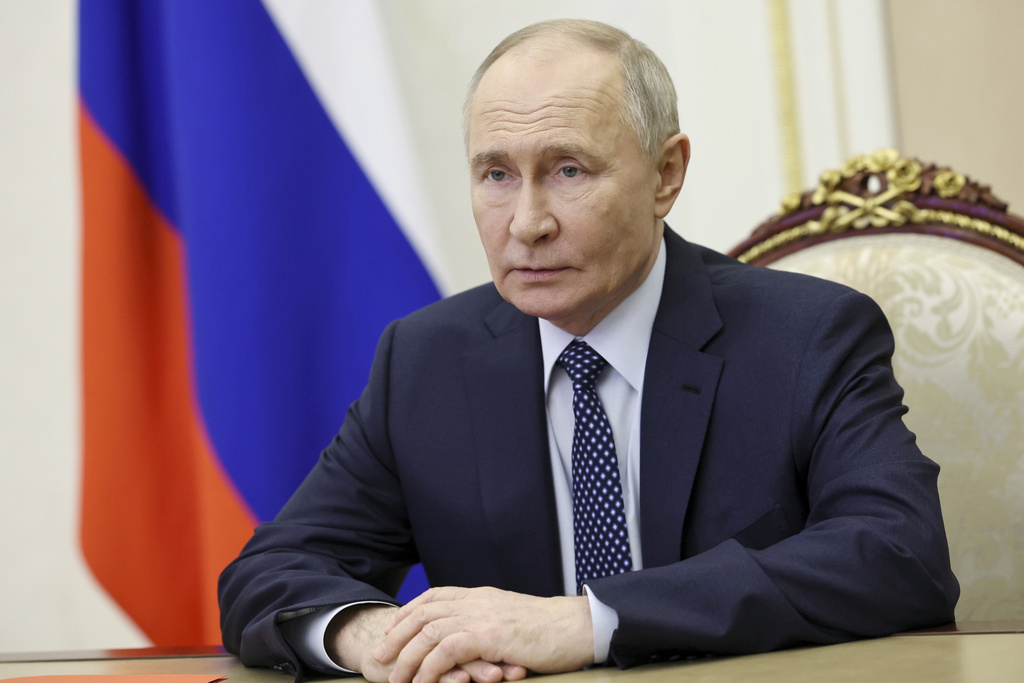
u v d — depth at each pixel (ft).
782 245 19.97
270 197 25.25
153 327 27.50
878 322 15.29
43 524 32.42
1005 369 17.70
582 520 15.24
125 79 27.50
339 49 26.25
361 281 25.50
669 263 16.46
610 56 14.79
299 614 12.42
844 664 9.27
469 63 30.99
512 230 14.35
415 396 17.13
